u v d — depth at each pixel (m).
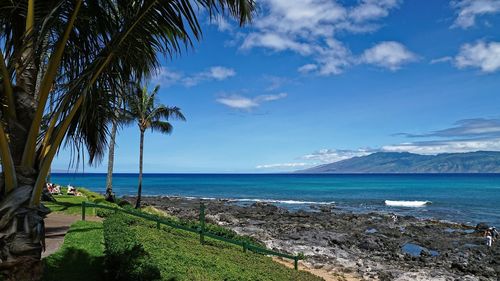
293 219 43.12
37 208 5.05
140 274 8.12
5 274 4.72
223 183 161.50
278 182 172.25
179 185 141.50
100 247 11.86
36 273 4.87
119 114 7.18
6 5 5.69
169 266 10.16
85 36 6.30
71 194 34.31
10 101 5.11
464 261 24.38
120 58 6.35
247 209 53.25
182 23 5.83
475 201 69.44
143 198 72.31
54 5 5.68
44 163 5.17
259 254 17.91
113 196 36.38
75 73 6.43
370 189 111.25
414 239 31.61
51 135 5.49
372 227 37.97
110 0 6.09
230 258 14.50
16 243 4.75
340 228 37.12
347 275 20.16
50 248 11.37
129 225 15.84
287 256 17.80
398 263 23.62
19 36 6.09
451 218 46.78
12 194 4.87
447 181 175.00
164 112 34.91
